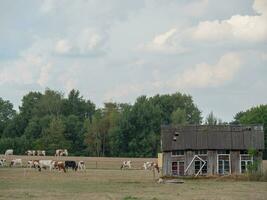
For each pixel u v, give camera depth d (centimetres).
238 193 4634
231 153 7688
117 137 15388
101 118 15825
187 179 7069
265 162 11462
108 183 5934
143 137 15362
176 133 7862
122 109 16412
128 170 9762
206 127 7956
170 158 7806
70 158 13250
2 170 8831
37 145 15325
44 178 6794
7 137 16662
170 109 16575
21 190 4791
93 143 15762
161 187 5344
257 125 7919
